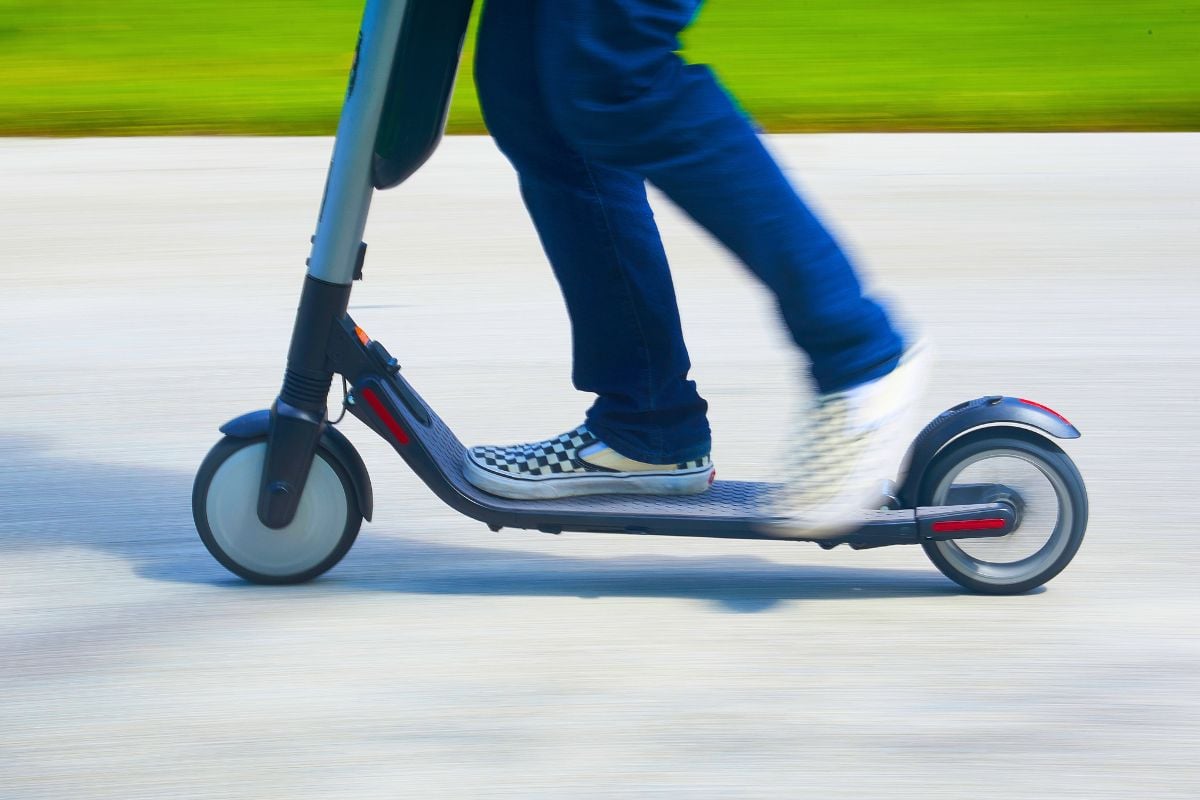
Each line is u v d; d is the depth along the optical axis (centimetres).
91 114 1933
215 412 856
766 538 571
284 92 2073
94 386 907
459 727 466
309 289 568
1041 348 986
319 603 578
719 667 512
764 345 1002
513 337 1010
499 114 562
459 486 581
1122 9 2816
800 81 2125
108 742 459
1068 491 572
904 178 1546
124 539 660
